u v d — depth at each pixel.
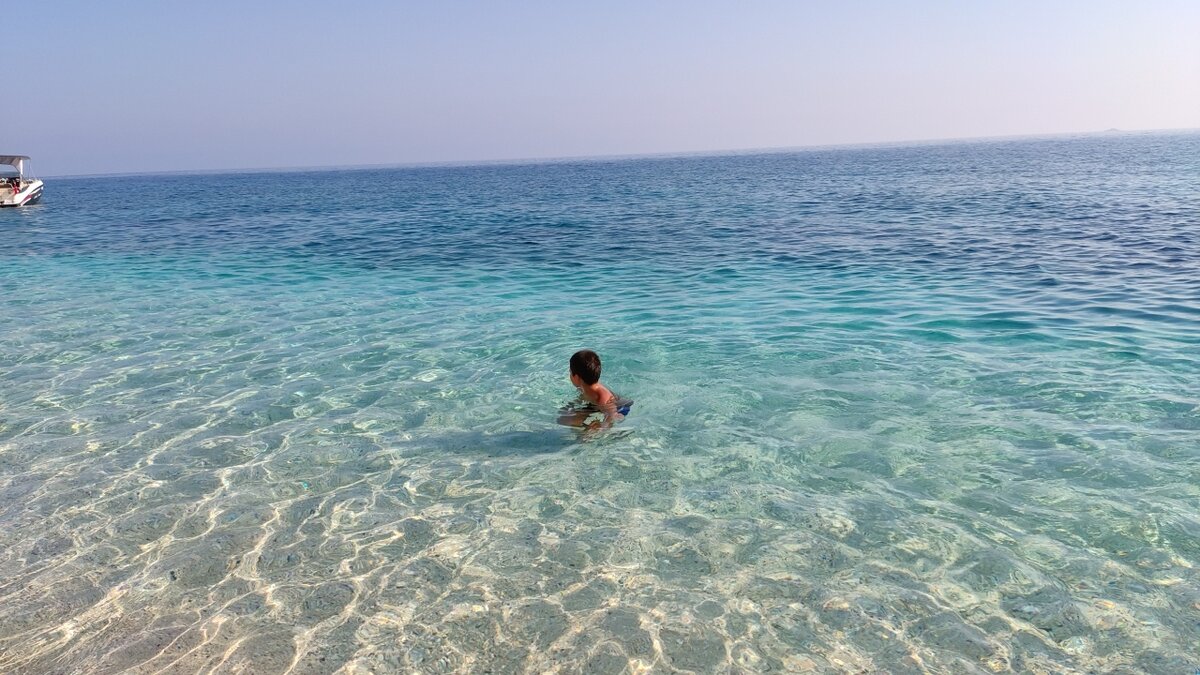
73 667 3.87
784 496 5.51
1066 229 22.61
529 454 6.46
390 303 13.65
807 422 6.95
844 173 85.19
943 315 11.16
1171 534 4.77
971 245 19.64
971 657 3.73
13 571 4.80
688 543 4.91
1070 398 7.28
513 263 19.16
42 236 29.28
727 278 15.60
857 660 3.74
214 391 8.43
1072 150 151.12
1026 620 4.00
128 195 81.62
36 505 5.72
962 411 7.06
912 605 4.16
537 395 8.02
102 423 7.46
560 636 4.01
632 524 5.19
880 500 5.39
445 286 15.59
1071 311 11.12
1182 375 7.84
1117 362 8.40
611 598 4.34
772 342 9.82
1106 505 5.17
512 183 94.75
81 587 4.61
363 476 6.12
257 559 4.88
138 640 4.07
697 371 8.62
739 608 4.20
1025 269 15.28
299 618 4.23
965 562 4.55
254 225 34.50
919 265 16.44
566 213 37.91
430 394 8.15
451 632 4.07
